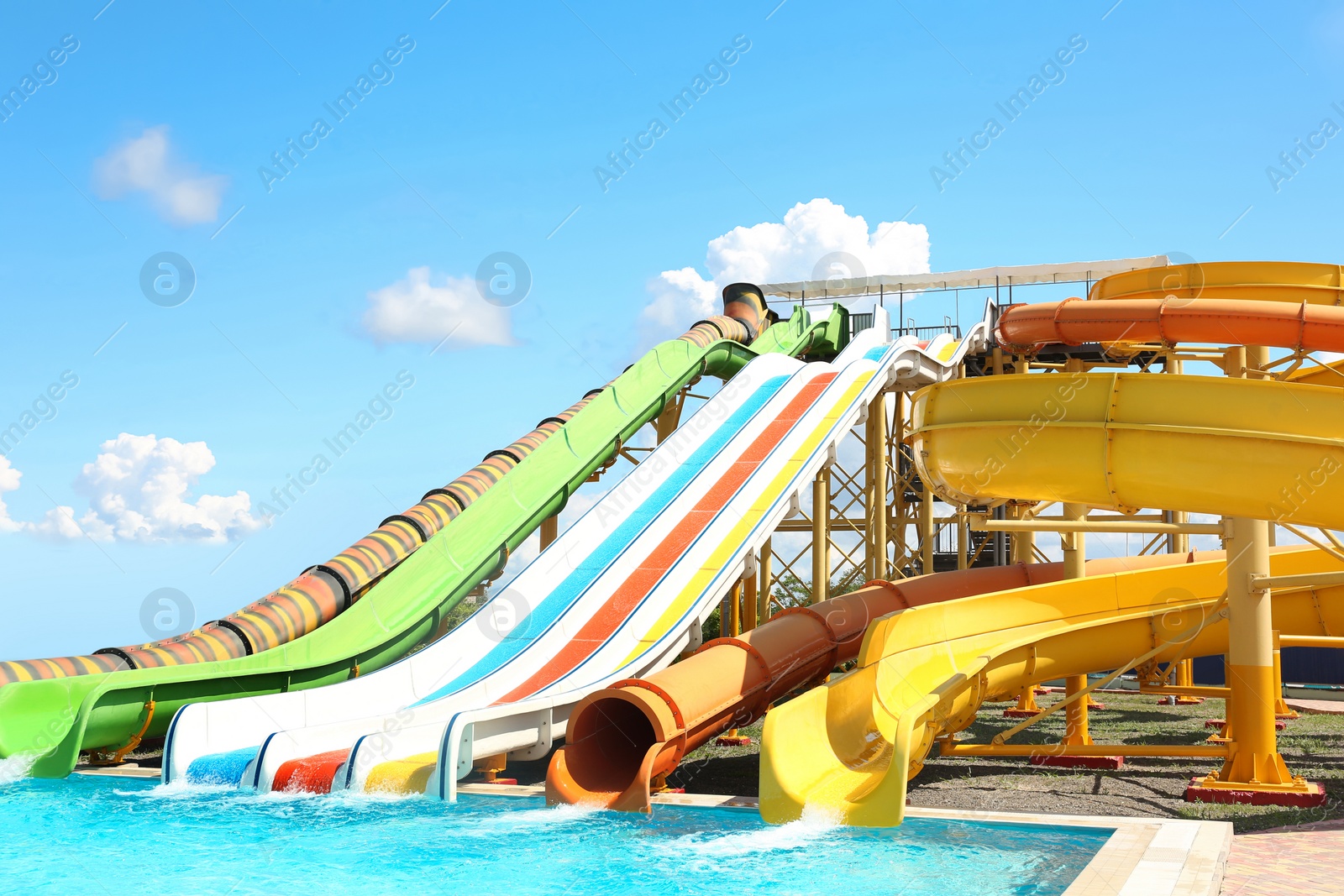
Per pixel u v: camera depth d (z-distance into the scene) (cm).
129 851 1282
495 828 1370
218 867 1199
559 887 1095
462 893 1080
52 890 1123
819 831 1320
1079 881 995
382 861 1213
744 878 1107
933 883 1066
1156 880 993
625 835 1320
